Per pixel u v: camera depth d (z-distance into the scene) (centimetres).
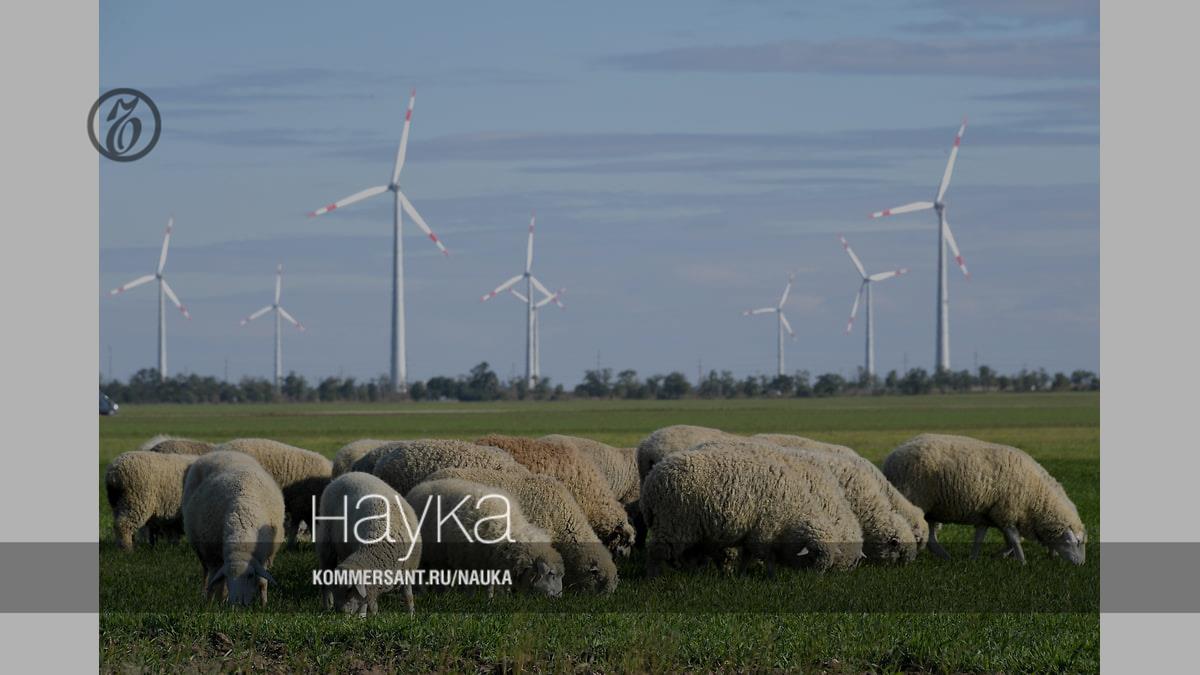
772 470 3173
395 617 2505
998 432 11362
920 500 3612
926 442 3662
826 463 3372
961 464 3584
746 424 14388
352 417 18250
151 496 3781
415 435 12362
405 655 2314
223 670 2212
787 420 15450
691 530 3152
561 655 2281
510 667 2242
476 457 3253
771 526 3159
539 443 3475
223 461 3173
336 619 2486
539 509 3017
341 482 2869
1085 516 4669
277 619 2483
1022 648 2364
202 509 2911
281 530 2995
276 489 3009
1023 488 3581
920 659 2331
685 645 2356
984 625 2539
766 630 2444
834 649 2361
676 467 3153
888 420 14850
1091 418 14388
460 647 2317
